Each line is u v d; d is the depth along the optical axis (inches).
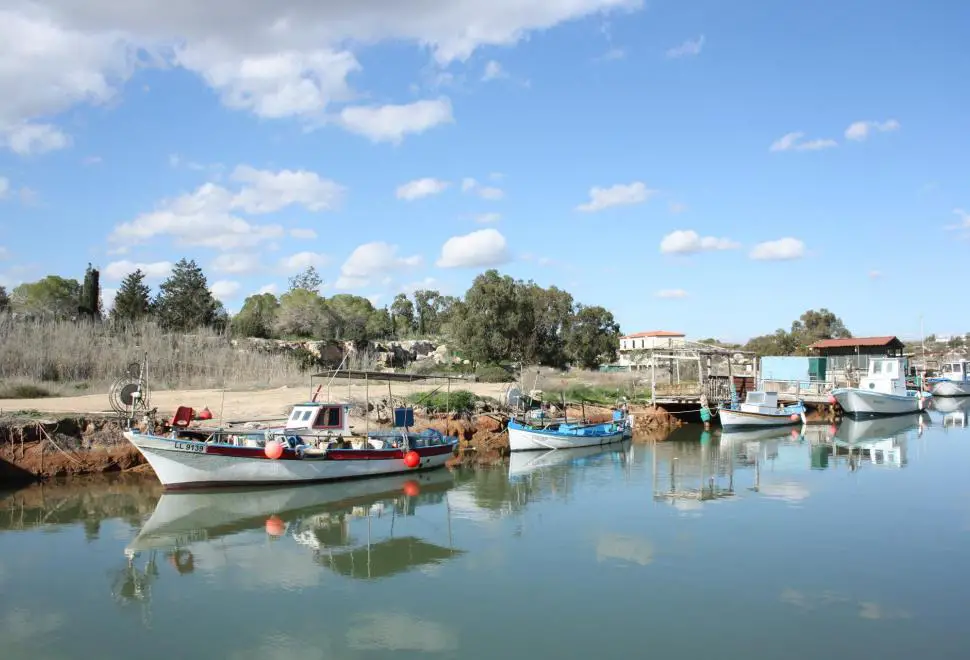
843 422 2034.9
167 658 477.1
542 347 2977.4
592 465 1245.1
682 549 717.3
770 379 2330.2
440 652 486.3
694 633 516.7
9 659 472.1
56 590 599.5
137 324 2213.3
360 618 543.2
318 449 1006.4
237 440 991.0
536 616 546.9
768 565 665.6
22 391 1429.6
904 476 1125.1
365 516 855.1
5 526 784.3
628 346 5290.4
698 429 1849.2
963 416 2231.8
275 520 832.9
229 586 611.8
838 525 809.5
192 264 2743.6
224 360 1943.9
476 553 705.6
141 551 705.6
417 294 4527.6
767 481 1080.2
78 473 1018.7
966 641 505.4
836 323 4803.2
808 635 514.0
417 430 1375.5
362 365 2384.4
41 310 2244.1
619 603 573.3
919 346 5890.8
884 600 580.7
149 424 949.2
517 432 1378.0
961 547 722.2
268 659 476.1
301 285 3991.1
